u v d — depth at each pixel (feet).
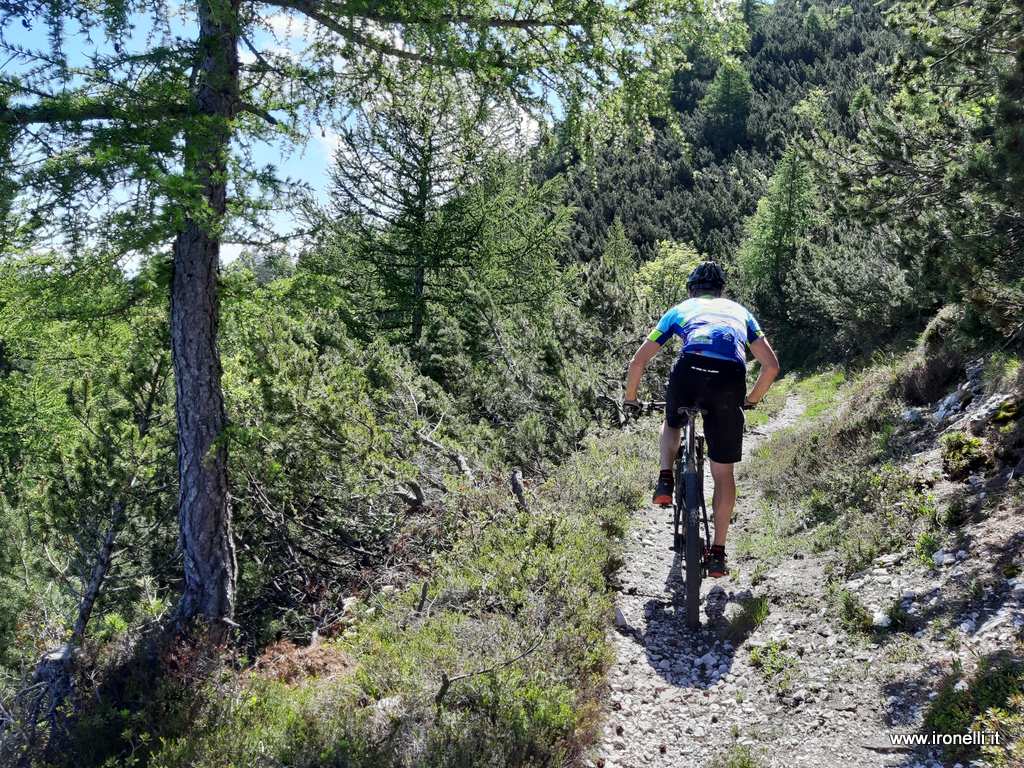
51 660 15.52
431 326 56.85
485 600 16.56
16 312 18.33
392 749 10.98
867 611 14.26
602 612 15.70
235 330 26.89
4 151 15.39
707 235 171.53
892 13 29.27
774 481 24.81
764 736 11.65
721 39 21.24
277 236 18.47
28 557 27.73
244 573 28.09
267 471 24.72
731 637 15.06
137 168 15.34
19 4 15.20
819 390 49.52
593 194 197.16
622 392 40.50
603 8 19.89
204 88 18.63
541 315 60.44
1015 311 19.92
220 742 11.91
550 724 11.50
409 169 58.70
